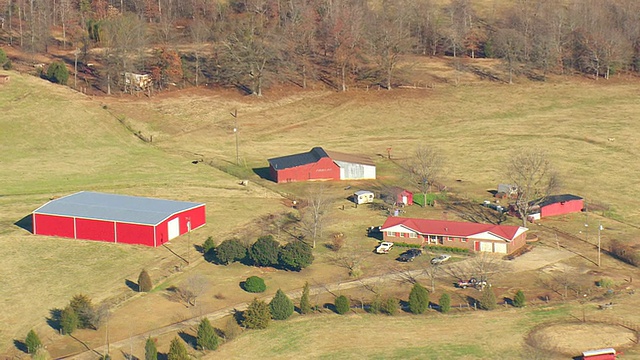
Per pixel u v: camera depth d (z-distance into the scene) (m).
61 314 96.38
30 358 88.69
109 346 92.12
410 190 150.75
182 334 95.25
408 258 117.62
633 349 92.19
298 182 154.75
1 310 99.88
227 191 147.38
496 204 141.50
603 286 108.75
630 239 126.44
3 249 117.38
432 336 95.62
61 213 122.94
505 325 98.25
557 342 93.81
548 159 167.50
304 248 113.88
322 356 90.88
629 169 162.25
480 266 114.88
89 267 112.75
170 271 111.88
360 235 128.00
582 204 140.00
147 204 127.56
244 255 115.44
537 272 113.56
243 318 99.38
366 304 103.50
